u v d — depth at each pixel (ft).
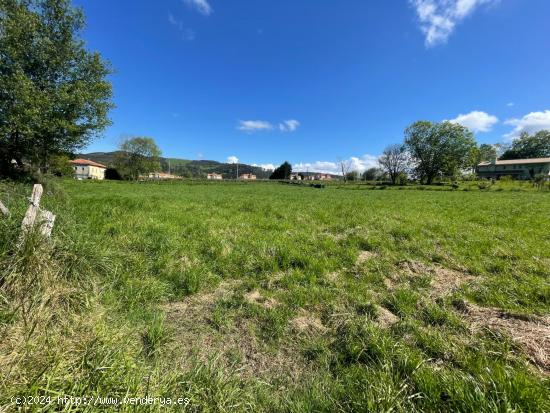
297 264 18.03
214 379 7.55
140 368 7.47
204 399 6.97
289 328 10.82
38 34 49.70
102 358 7.30
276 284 15.06
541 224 30.73
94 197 48.91
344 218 35.45
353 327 10.44
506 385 6.98
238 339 10.10
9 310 9.00
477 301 13.41
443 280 15.92
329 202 58.44
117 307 11.23
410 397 6.82
